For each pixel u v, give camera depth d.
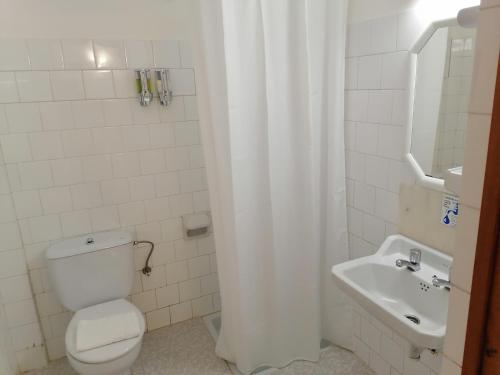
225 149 1.74
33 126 1.94
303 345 2.18
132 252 2.16
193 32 1.62
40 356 2.18
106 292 2.09
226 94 1.64
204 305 2.62
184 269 2.49
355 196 2.00
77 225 2.14
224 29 1.55
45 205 2.04
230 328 2.08
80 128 2.04
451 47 1.39
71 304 2.03
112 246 2.05
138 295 2.41
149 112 2.17
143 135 2.18
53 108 1.96
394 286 1.66
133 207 2.25
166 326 2.54
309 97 1.79
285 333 2.12
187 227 2.36
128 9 2.02
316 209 1.99
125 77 2.08
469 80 1.36
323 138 1.97
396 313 1.32
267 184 1.84
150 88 2.11
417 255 1.60
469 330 0.67
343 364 2.13
